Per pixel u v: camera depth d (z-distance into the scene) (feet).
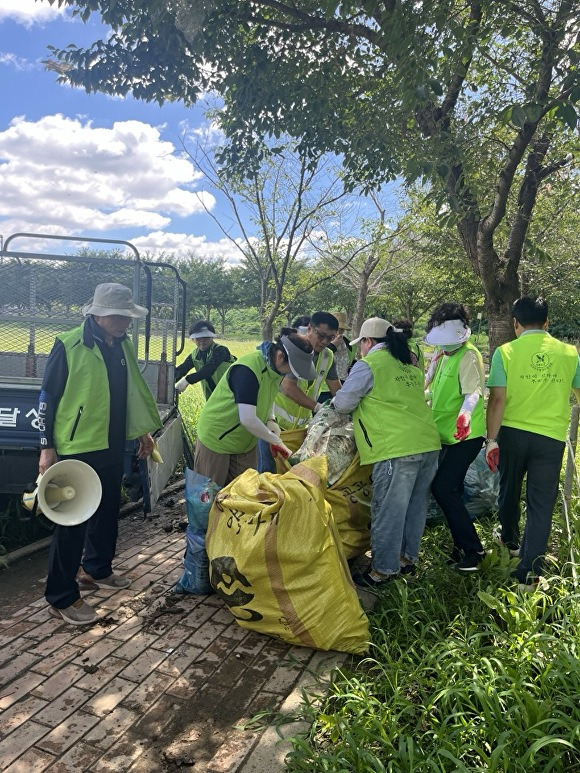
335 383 18.93
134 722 8.69
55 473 10.71
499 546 14.20
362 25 19.74
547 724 7.65
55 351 11.39
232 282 175.83
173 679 9.75
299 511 10.50
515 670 8.75
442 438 13.71
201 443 13.37
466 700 8.39
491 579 12.51
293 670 10.05
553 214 28.99
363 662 10.24
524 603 10.48
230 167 24.40
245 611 10.94
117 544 16.08
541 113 16.07
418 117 19.51
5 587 13.56
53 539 11.28
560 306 61.82
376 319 13.42
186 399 37.63
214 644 10.84
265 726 8.53
